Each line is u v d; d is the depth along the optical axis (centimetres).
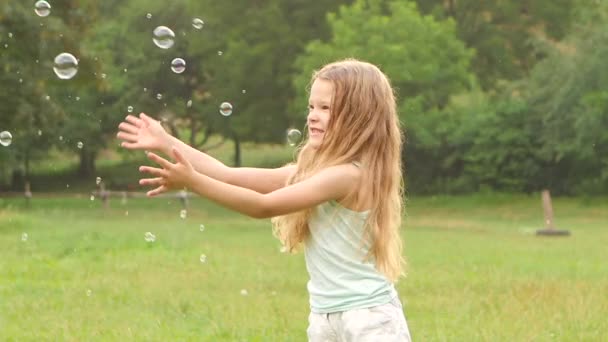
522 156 4281
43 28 2766
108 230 2036
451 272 1270
